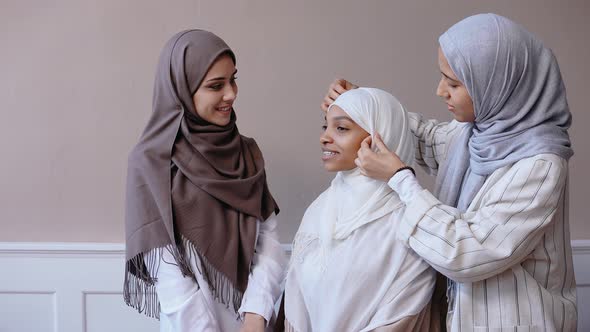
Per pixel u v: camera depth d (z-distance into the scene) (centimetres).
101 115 252
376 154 157
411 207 152
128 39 249
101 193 255
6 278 252
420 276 158
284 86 252
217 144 179
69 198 254
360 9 251
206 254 171
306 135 254
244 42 250
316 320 161
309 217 172
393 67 253
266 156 254
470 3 252
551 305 153
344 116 162
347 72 253
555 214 153
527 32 156
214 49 172
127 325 256
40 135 252
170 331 174
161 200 169
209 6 249
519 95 152
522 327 151
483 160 156
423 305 156
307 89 253
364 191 161
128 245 173
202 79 172
